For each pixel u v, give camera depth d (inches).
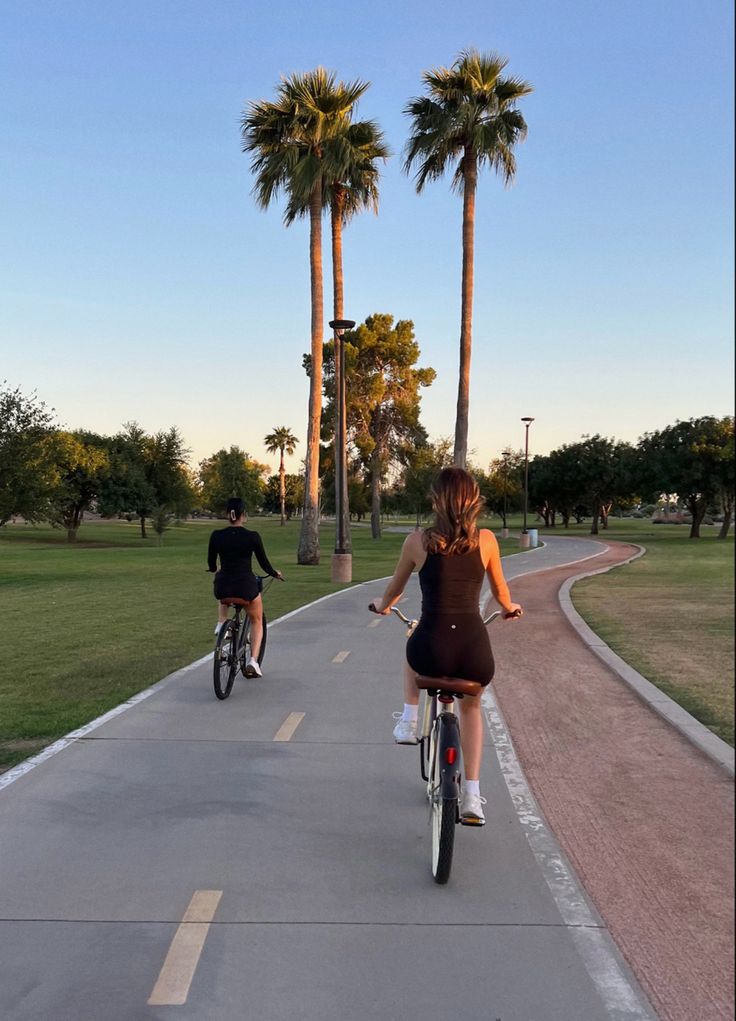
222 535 357.7
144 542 2812.5
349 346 2461.9
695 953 145.3
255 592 357.4
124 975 138.3
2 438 1091.9
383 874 178.4
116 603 767.7
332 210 1364.4
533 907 163.3
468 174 1288.1
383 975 138.8
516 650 486.3
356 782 239.3
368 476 2689.5
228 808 217.5
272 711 326.0
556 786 239.1
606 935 152.2
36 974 138.6
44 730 296.8
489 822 210.5
